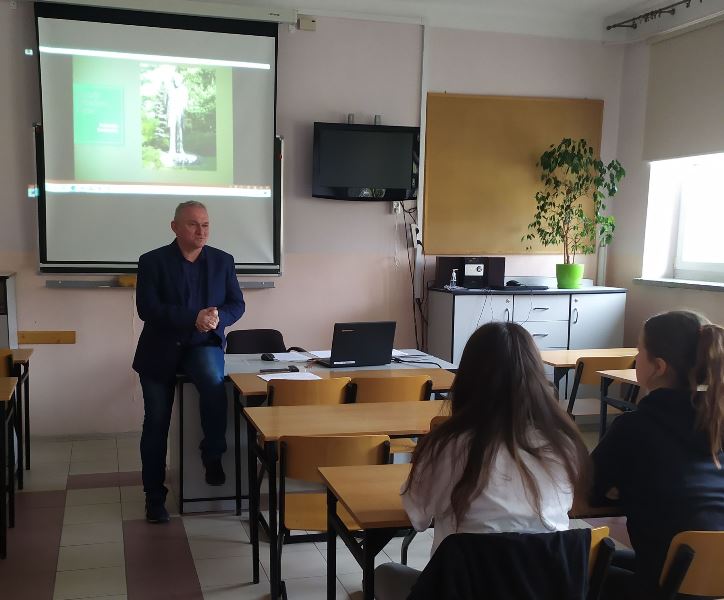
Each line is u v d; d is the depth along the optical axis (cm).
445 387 329
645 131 568
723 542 155
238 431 351
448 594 133
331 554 207
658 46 553
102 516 354
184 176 502
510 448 144
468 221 569
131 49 482
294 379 311
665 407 179
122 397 504
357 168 529
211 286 358
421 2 536
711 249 543
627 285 590
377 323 369
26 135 473
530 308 536
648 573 175
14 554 308
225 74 502
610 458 182
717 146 500
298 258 536
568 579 135
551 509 147
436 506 154
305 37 520
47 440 492
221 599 272
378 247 553
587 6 549
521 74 570
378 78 537
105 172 486
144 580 286
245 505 368
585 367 415
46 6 463
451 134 558
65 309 489
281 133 523
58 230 480
